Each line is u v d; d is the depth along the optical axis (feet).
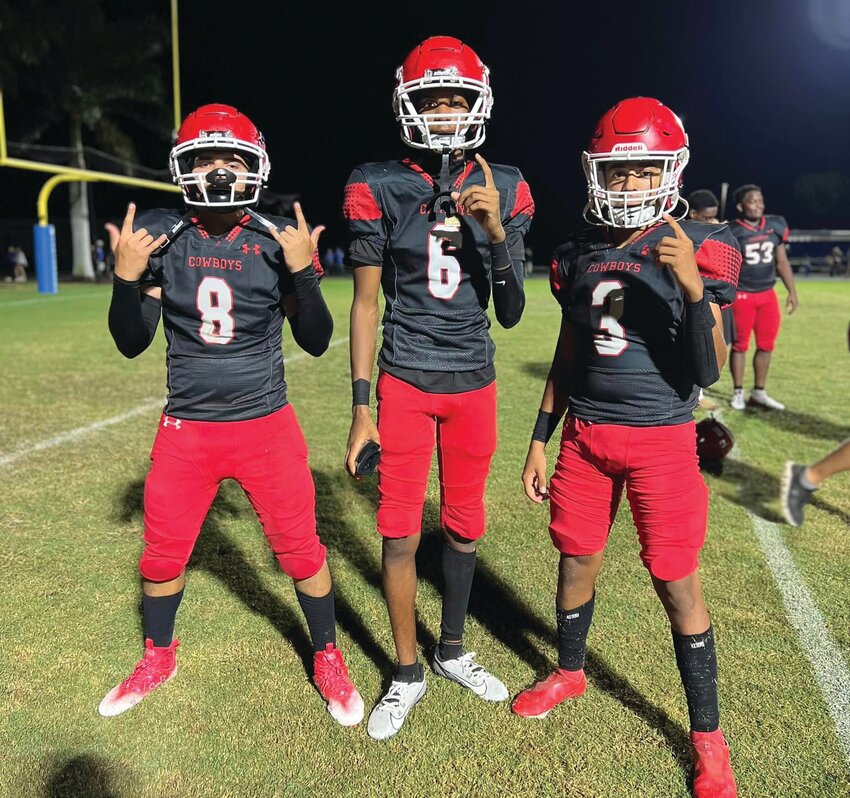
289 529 7.60
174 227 7.25
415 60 7.06
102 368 24.80
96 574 10.27
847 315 43.37
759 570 10.46
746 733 7.20
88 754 6.97
